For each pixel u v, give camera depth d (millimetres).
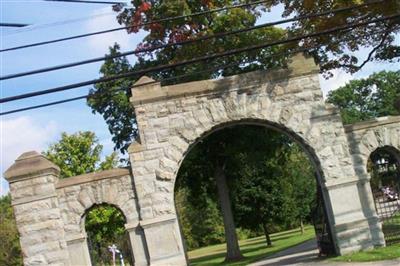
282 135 32156
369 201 21625
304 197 57250
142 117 21297
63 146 41844
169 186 21016
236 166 34469
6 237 53656
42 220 20641
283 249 35375
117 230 41750
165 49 31234
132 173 21094
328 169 21547
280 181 44562
